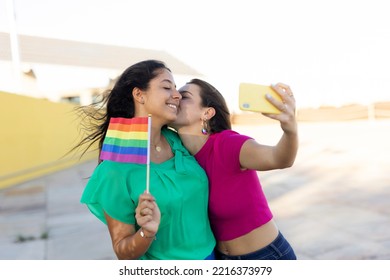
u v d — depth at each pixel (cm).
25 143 1070
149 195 152
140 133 162
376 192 611
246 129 2192
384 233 424
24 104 1080
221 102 199
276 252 188
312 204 564
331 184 696
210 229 187
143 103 180
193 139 195
